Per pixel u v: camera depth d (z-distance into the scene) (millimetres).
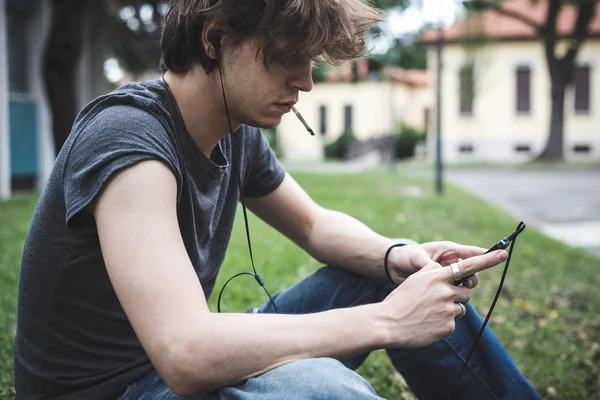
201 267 1452
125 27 14266
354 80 29734
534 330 3510
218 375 1100
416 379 1673
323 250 1733
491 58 29750
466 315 1639
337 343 1173
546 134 31516
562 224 9430
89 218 1215
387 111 40688
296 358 1145
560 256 6066
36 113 11773
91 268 1254
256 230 6586
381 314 1226
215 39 1271
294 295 1713
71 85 8984
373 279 1715
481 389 1636
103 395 1331
